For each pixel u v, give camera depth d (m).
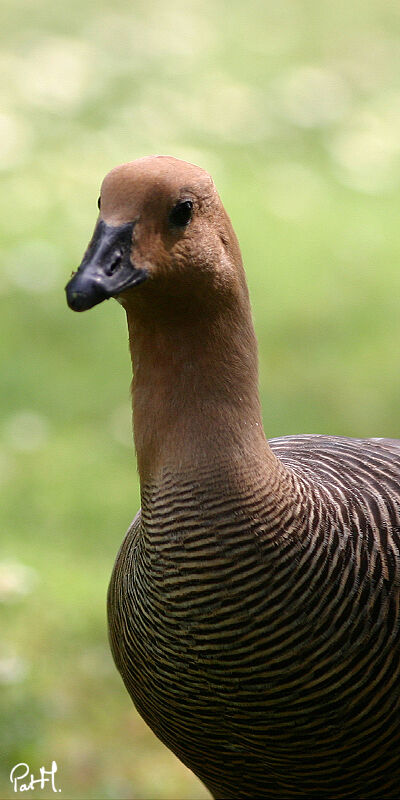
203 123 22.59
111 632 6.95
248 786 6.93
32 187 19.97
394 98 23.77
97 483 13.64
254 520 6.00
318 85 23.92
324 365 15.87
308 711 6.23
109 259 5.70
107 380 15.59
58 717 10.36
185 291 5.91
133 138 21.58
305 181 20.88
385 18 26.94
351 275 18.25
